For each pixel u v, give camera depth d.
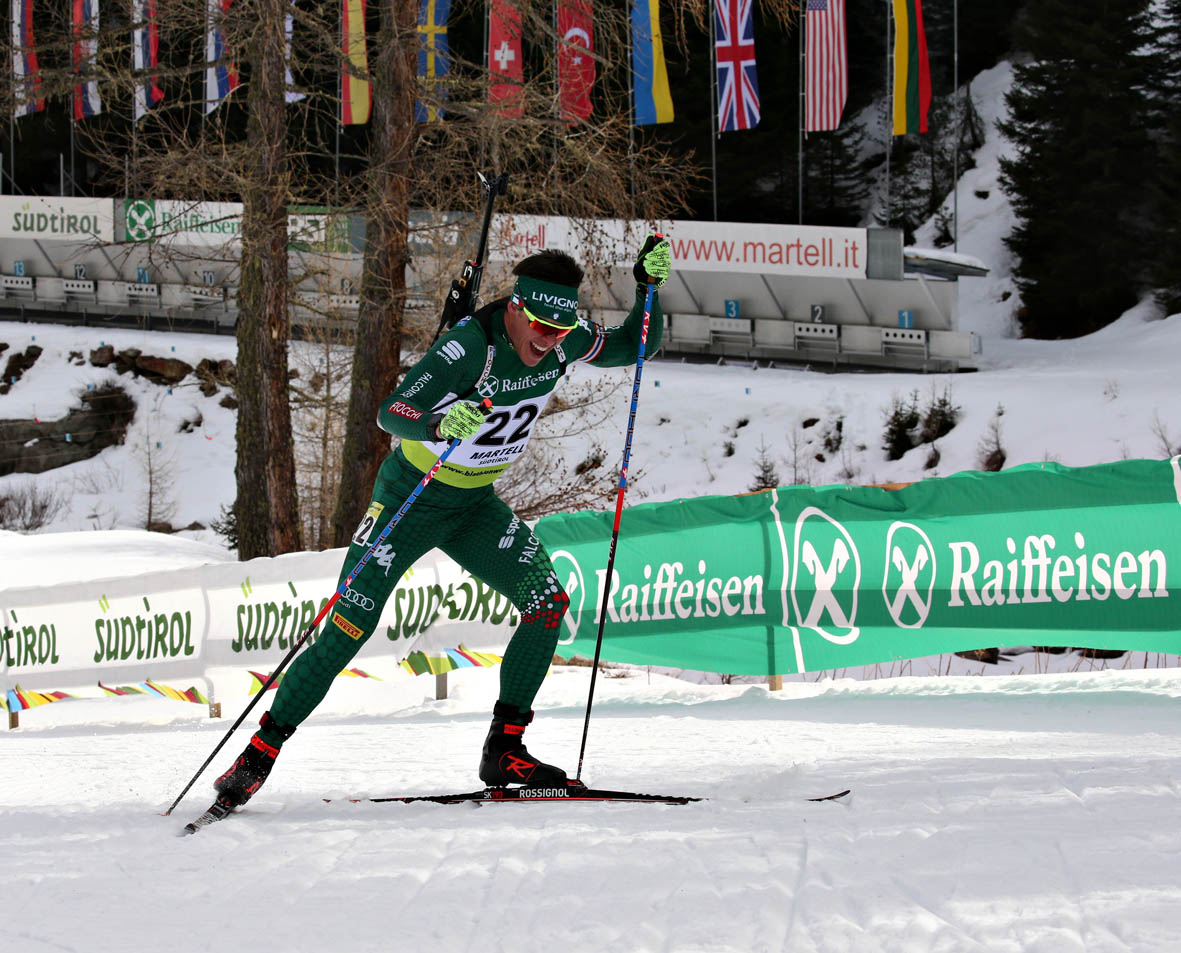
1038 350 38.84
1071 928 2.63
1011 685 8.52
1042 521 8.23
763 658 9.34
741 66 34.50
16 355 43.03
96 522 37.00
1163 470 7.85
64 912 3.40
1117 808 3.69
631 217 19.58
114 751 8.77
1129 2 42.66
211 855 3.94
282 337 19.47
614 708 9.34
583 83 19.53
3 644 13.30
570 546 10.08
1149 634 7.88
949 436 30.48
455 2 22.44
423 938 2.96
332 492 25.33
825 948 2.65
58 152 47.91
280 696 4.94
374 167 18.70
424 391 4.71
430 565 10.64
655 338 5.82
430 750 7.32
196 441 39.75
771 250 35.50
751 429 33.16
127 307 43.91
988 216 50.12
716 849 3.50
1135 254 41.66
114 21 22.33
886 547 8.83
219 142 20.08
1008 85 54.81
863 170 53.59
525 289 4.78
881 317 35.47
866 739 6.69
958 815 3.76
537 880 3.33
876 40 54.38
